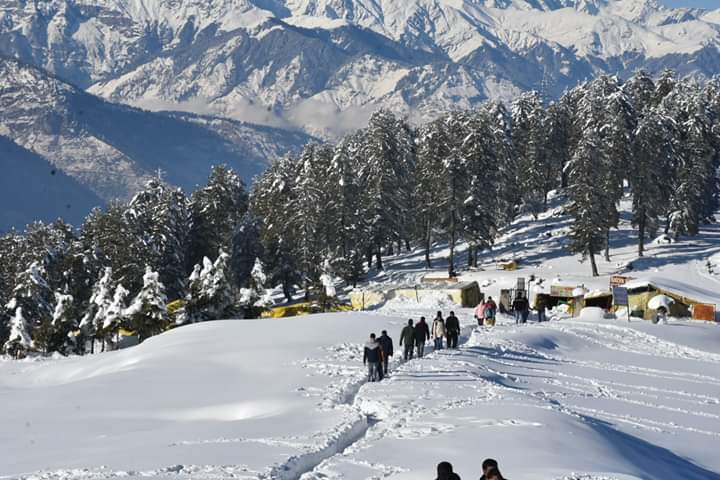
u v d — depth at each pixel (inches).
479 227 3602.4
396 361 1501.0
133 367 1604.3
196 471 765.3
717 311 2544.3
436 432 897.5
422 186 3846.0
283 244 3624.5
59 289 3314.5
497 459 770.8
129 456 861.2
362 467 762.2
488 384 1210.0
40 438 1057.5
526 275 3472.0
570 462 770.8
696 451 1024.9
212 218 3836.1
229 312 2832.2
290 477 771.4
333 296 3048.7
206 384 1370.6
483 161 3604.8
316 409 1099.3
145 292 2689.5
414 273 3745.1
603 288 3115.2
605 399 1310.3
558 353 1764.3
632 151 3698.3
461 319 2150.6
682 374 1608.0
